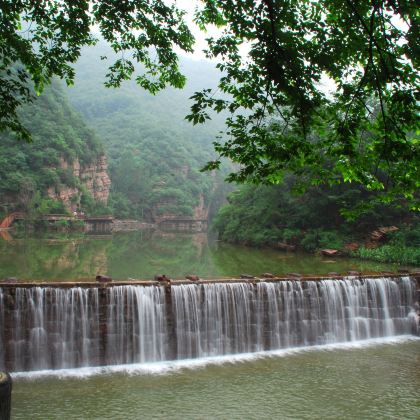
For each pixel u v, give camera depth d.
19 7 11.91
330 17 9.41
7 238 55.56
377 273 22.44
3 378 4.05
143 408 12.56
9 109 11.44
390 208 41.38
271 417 12.25
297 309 19.25
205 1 11.91
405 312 21.48
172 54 13.34
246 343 18.19
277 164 10.63
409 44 8.20
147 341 16.70
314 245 43.25
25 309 15.45
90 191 118.25
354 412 12.65
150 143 178.25
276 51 8.48
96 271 27.84
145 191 146.75
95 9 12.26
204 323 17.61
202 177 173.00
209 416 12.21
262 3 9.23
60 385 14.09
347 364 16.61
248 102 9.84
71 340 15.82
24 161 88.50
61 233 74.81
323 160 10.46
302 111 9.14
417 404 13.23
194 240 68.25
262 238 50.41
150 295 16.88
